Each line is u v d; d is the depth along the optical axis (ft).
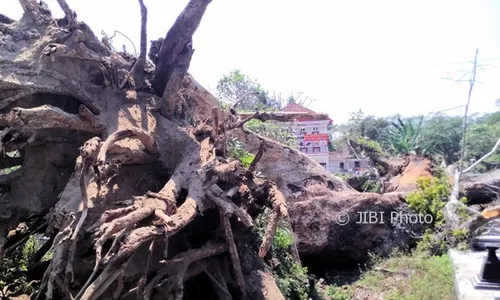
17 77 26.53
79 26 28.84
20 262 31.91
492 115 145.89
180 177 26.45
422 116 140.46
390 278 43.39
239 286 27.48
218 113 29.89
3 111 26.99
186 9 30.37
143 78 33.12
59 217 23.27
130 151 26.45
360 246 49.73
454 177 62.69
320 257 50.96
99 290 20.30
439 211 49.39
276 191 27.32
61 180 27.96
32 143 27.58
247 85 83.10
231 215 25.59
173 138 29.96
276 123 68.39
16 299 29.86
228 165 26.40
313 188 52.47
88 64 29.53
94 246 20.97
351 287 44.32
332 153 122.72
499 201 58.59
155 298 24.31
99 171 22.84
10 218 27.27
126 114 29.48
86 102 28.40
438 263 41.81
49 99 28.22
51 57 27.53
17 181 28.09
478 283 20.31
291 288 35.86
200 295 30.01
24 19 29.25
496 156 104.12
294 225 50.72
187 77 41.88
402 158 78.95
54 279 21.79
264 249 25.29
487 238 21.16
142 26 30.27
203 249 26.18
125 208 21.74
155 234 20.71
